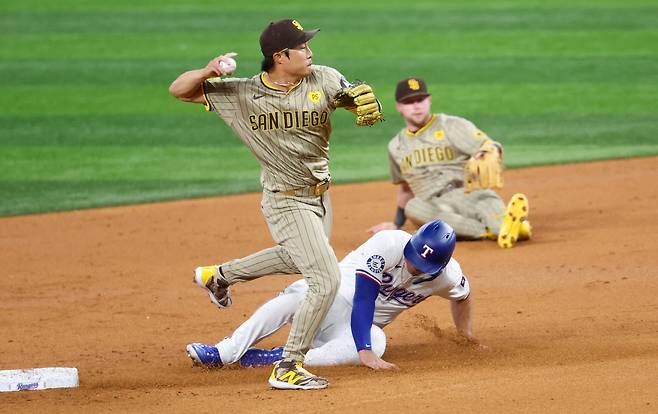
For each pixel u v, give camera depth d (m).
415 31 84.06
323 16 90.88
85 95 67.19
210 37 83.38
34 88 69.19
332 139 57.25
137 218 42.62
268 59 21.12
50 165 52.19
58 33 86.38
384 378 21.83
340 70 72.12
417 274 22.61
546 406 18.84
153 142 56.69
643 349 23.67
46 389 22.44
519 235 36.34
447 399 19.56
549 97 64.44
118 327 28.83
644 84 67.00
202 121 61.12
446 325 27.66
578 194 43.56
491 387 20.23
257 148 21.88
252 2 98.00
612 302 28.98
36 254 37.53
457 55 76.06
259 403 20.14
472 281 32.12
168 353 26.12
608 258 33.59
